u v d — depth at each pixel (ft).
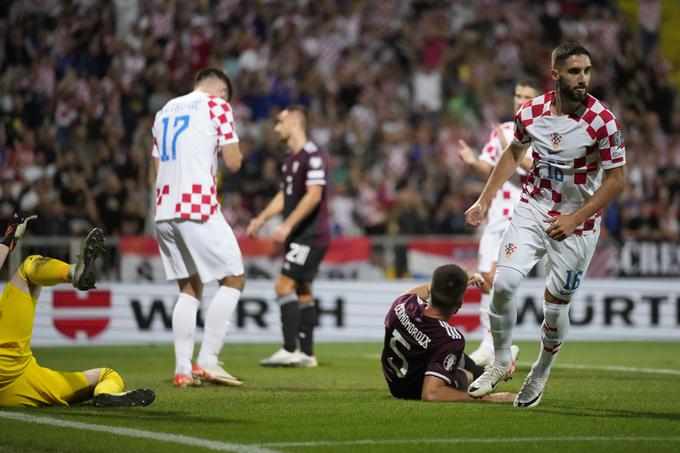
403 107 225.97
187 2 221.46
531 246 69.10
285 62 220.64
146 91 202.69
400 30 237.04
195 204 88.02
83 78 205.67
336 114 217.97
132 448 54.80
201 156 88.74
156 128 91.25
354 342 159.02
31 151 186.09
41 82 205.16
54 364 115.44
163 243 90.89
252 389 86.89
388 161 208.64
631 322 167.53
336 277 161.58
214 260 88.63
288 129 116.37
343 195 198.80
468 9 245.65
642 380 96.48
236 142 90.02
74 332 149.48
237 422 64.64
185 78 210.79
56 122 200.23
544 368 71.20
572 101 66.44
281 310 114.32
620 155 66.23
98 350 139.44
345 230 195.93
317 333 159.12
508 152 71.26
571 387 89.20
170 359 124.26
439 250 163.02
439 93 229.45
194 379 89.56
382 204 200.13
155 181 91.91
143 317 152.05
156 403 74.69
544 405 73.77
